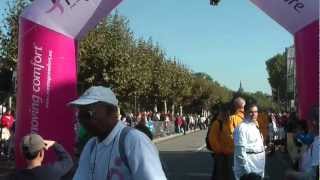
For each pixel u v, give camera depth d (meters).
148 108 34.94
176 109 47.16
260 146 4.66
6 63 14.95
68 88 4.58
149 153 2.05
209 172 11.12
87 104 2.09
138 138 2.07
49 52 4.54
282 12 4.46
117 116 2.14
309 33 4.43
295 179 3.63
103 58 19.23
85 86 19.41
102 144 2.12
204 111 58.19
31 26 4.55
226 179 5.80
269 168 11.17
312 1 4.38
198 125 46.56
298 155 4.38
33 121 4.55
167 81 35.91
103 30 19.69
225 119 5.82
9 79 8.51
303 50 4.46
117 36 19.95
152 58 33.09
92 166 2.13
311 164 3.55
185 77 45.03
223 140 5.79
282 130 15.58
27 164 3.00
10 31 15.13
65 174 3.03
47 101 4.55
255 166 4.63
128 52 20.72
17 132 4.60
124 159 2.06
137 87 22.17
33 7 4.55
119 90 20.16
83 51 18.89
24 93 4.58
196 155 16.20
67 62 4.58
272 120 14.57
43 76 4.54
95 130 2.12
